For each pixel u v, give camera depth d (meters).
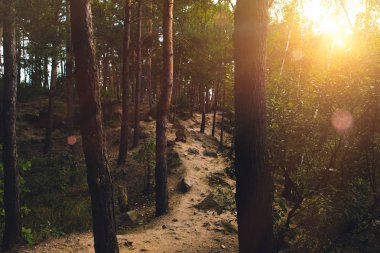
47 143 21.33
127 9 17.61
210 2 7.77
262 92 3.91
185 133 22.42
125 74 17.75
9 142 8.59
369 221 5.00
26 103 26.64
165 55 11.20
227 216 10.16
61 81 28.92
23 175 15.98
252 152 3.88
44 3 9.09
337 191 5.13
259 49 3.88
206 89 33.81
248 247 3.90
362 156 5.19
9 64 8.54
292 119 5.40
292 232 5.49
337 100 5.00
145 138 21.97
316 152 5.40
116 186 14.95
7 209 8.56
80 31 5.07
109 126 25.02
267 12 3.94
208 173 15.70
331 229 5.14
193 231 9.22
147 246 8.31
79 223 10.58
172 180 14.95
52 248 8.19
